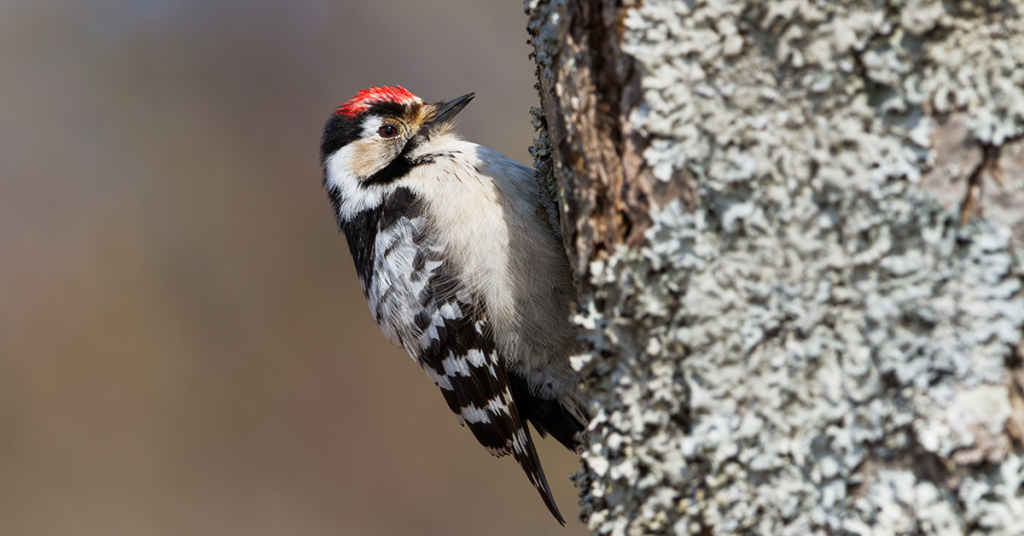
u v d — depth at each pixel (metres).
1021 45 4.13
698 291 4.61
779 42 4.40
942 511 4.13
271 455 16.78
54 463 16.14
